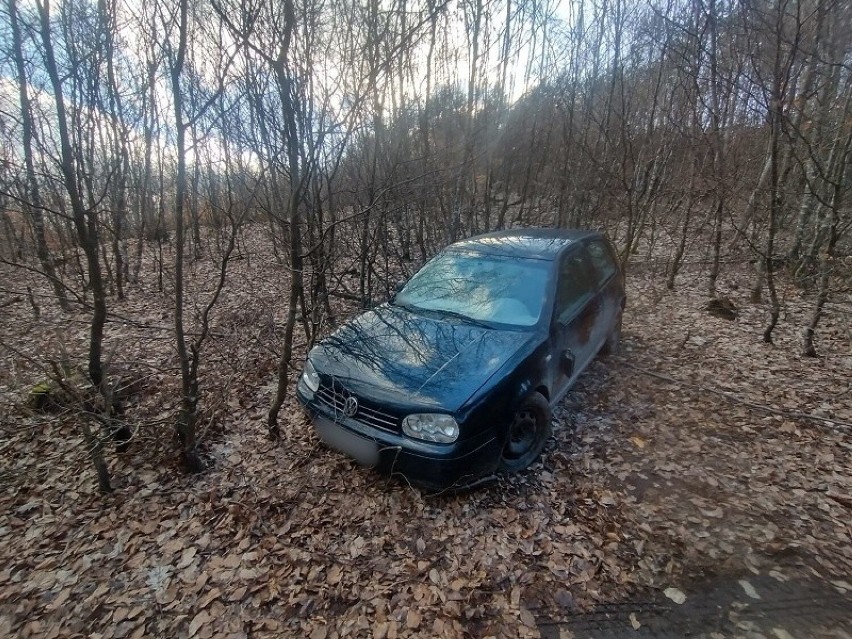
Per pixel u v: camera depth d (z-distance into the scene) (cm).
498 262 436
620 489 334
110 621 241
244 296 834
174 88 277
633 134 941
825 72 650
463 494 320
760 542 283
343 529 299
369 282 653
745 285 879
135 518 310
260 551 283
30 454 380
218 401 418
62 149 281
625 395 469
